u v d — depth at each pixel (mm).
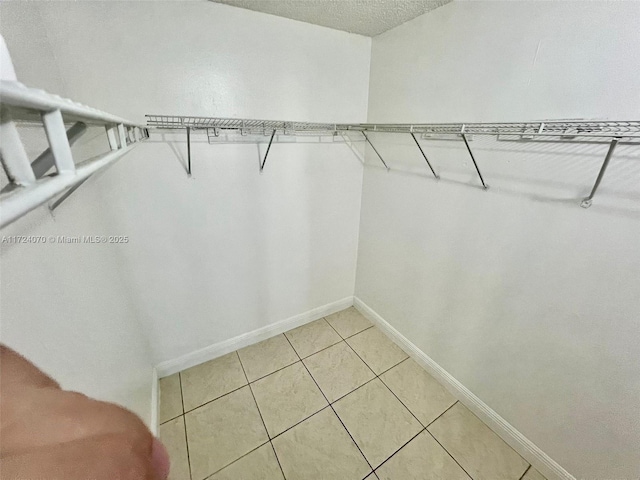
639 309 795
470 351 1370
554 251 966
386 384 1572
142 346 1347
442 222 1381
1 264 384
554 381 1046
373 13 1258
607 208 814
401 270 1711
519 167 1017
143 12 1030
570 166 877
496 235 1147
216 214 1447
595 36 771
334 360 1738
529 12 903
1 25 544
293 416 1382
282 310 1918
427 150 1380
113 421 290
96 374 708
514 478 1129
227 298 1653
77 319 647
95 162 417
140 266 1321
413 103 1404
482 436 1295
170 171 1263
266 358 1742
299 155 1591
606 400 906
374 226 1865
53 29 897
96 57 996
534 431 1146
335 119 1621
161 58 1104
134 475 267
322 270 1988
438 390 1536
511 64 982
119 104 1078
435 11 1206
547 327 1034
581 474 1016
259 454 1212
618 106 758
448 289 1425
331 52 1483
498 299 1192
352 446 1249
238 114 1328
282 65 1371
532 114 952
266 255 1699
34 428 247
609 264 837
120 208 1190
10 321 391
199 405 1427
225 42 1209
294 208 1691
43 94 239
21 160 256
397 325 1846
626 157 757
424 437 1291
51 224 569
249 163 1450
